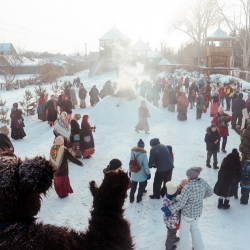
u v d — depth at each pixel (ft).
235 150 20.79
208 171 29.04
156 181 22.49
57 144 22.34
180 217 15.70
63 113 30.78
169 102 59.52
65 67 203.10
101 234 3.53
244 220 19.85
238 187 24.58
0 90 115.85
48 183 2.90
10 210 2.76
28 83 132.98
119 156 33.40
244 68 115.75
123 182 4.14
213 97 54.70
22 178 2.76
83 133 31.86
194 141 39.81
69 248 2.94
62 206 21.70
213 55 122.11
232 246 16.72
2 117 53.93
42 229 2.86
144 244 17.15
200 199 15.06
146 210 21.20
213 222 19.62
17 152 34.58
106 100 54.90
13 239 2.64
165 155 22.13
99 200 4.04
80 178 27.07
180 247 15.48
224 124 34.12
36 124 50.39
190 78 114.93
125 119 50.67
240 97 44.98
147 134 43.34
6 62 145.28
